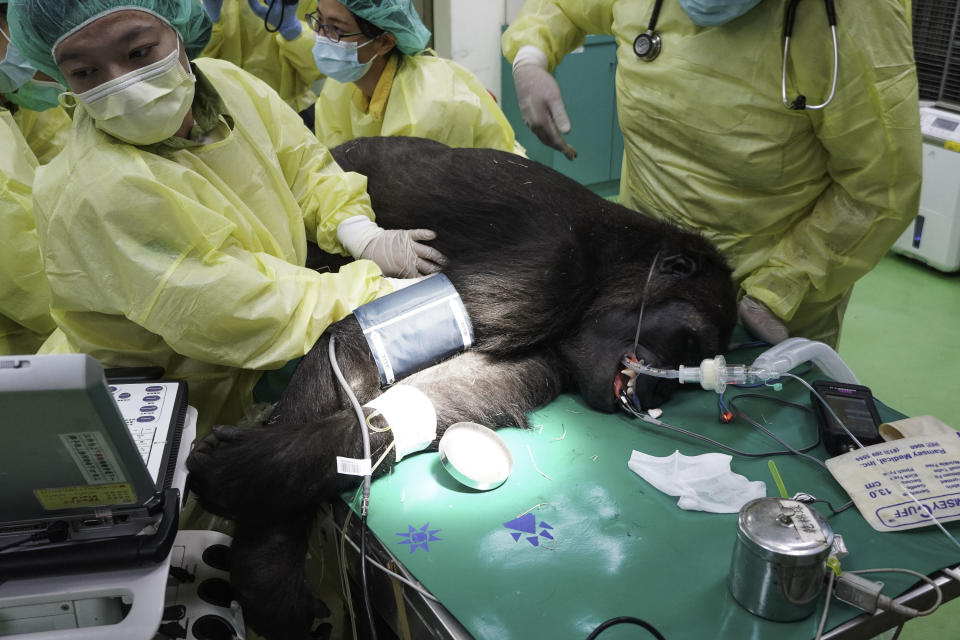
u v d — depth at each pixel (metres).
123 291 1.51
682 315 1.71
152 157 1.53
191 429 1.46
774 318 1.99
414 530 1.36
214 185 1.66
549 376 1.72
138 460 1.09
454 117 2.46
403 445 1.48
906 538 1.31
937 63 4.17
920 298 4.12
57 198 1.49
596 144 4.79
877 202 1.85
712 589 1.22
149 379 1.53
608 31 2.35
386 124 2.51
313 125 3.53
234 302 1.51
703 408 1.68
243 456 1.44
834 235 1.94
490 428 1.60
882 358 3.60
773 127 1.87
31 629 1.14
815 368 1.82
